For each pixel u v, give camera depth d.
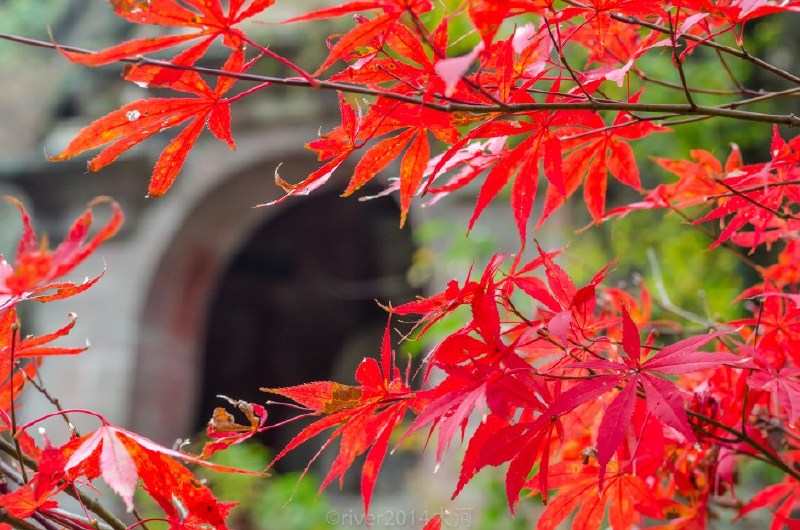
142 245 4.36
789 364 0.87
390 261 7.48
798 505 0.90
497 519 2.52
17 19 6.09
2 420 0.79
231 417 0.77
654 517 0.85
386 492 6.54
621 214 0.92
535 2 0.74
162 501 0.75
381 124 0.76
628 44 0.90
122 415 4.22
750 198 0.82
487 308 0.77
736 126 2.42
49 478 0.71
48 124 4.41
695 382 0.92
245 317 7.71
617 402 0.73
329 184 4.90
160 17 0.69
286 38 3.72
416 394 0.76
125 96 4.31
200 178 4.33
